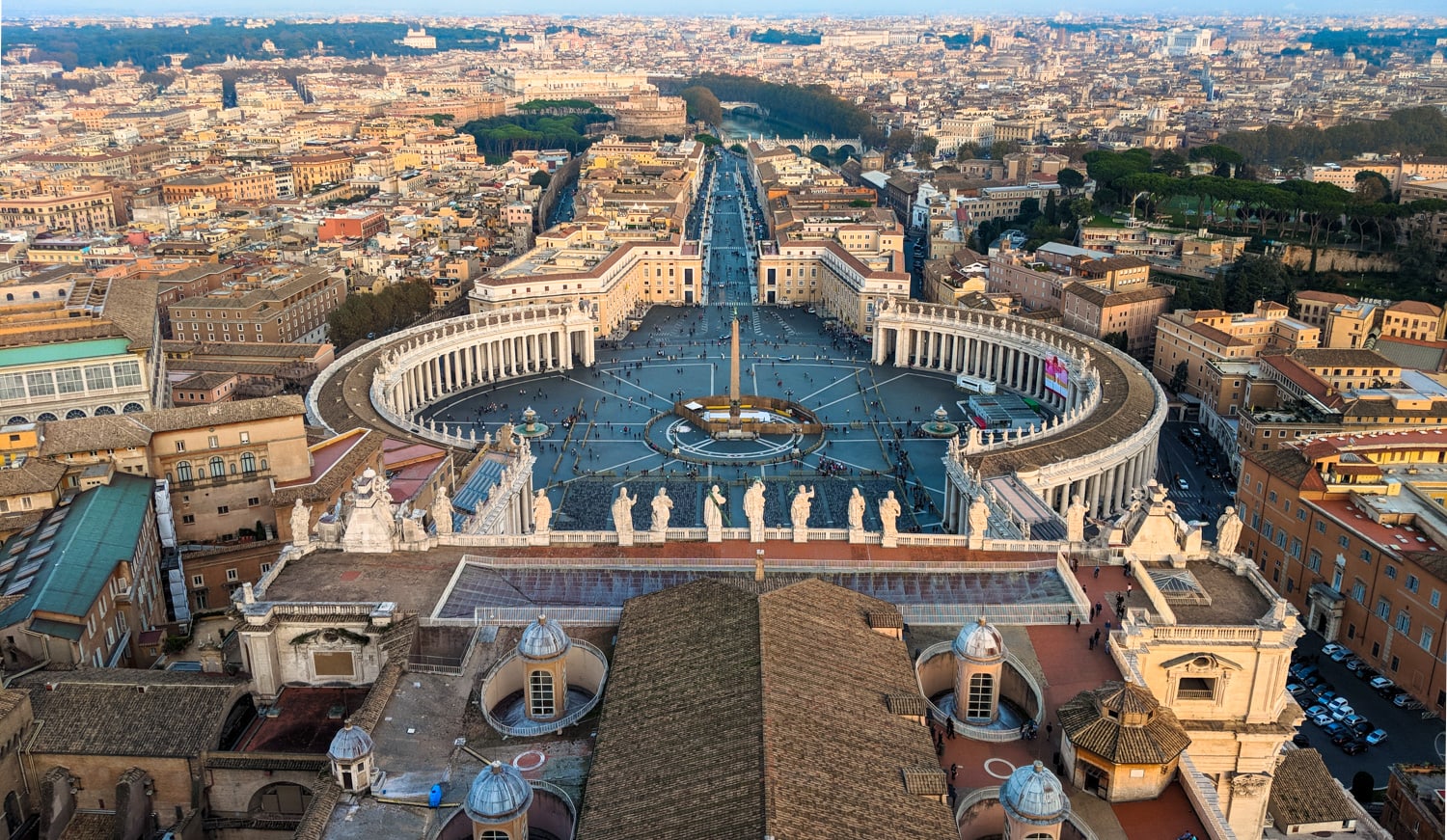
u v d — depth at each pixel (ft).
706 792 249.96
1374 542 508.53
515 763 296.30
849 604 346.33
